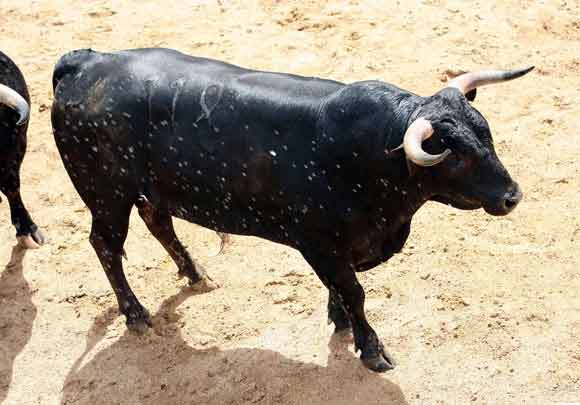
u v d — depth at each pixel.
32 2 13.68
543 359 7.22
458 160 6.05
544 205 8.94
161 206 7.39
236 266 8.64
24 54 12.46
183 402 7.22
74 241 9.26
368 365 7.18
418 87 10.88
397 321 7.73
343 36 12.02
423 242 8.64
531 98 10.55
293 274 8.44
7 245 9.27
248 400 7.15
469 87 6.46
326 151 6.42
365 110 6.29
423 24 12.10
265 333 7.79
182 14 12.98
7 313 8.38
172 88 6.91
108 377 7.56
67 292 8.56
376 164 6.28
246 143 6.67
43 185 10.14
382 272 8.29
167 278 8.62
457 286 8.05
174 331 7.95
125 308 7.95
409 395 7.02
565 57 11.29
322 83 6.70
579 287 7.91
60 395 7.47
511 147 9.77
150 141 7.01
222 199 6.97
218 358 7.58
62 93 7.27
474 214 8.94
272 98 6.63
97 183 7.46
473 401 6.93
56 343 8.01
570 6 12.30
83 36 12.71
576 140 9.80
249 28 12.45
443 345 7.46
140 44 12.37
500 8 12.32
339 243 6.68
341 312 7.55
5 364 7.82
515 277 8.09
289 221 6.79
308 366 7.38
